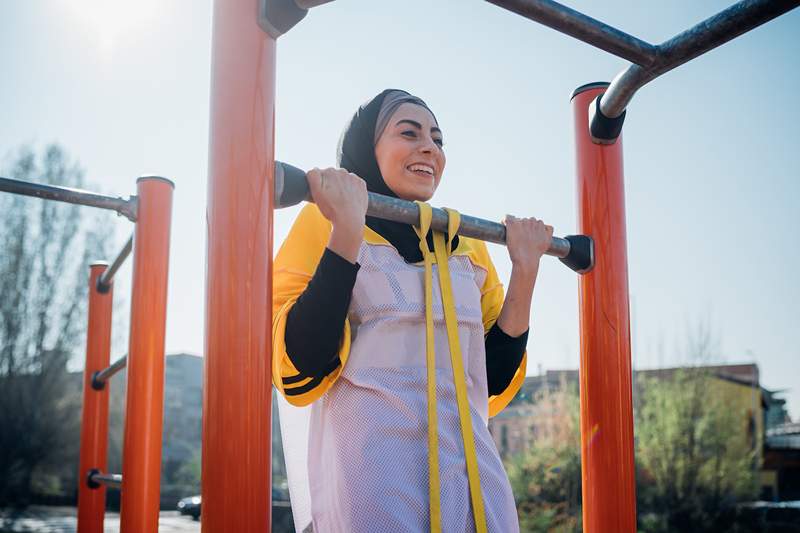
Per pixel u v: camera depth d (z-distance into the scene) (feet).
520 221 3.72
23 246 77.00
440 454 3.13
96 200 6.00
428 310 3.21
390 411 3.15
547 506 46.39
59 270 77.56
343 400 3.20
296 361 3.10
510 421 49.83
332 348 3.10
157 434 5.87
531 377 49.83
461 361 3.22
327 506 3.13
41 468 81.00
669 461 49.96
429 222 3.24
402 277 3.40
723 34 2.81
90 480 7.59
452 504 3.02
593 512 3.60
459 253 3.78
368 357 3.25
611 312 3.74
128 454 5.78
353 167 4.28
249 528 2.39
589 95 3.92
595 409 3.67
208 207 2.60
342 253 3.04
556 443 47.57
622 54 3.01
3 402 77.92
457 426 3.26
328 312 3.04
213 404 2.46
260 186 2.61
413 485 3.02
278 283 3.45
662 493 49.96
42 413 78.74
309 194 2.90
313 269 3.47
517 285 3.76
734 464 50.29
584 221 3.86
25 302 76.79
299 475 3.41
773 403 99.81
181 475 92.12
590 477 3.64
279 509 42.70
